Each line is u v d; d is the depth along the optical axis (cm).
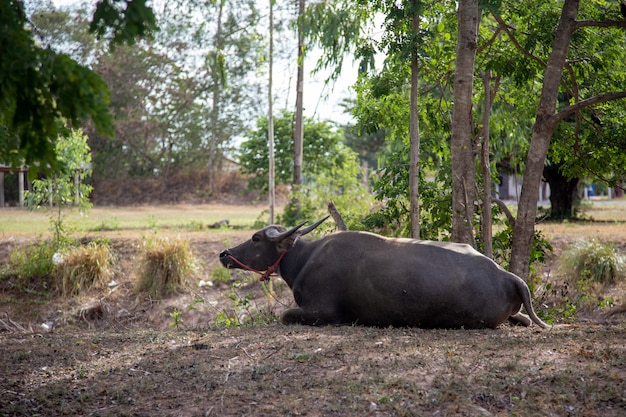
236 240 1825
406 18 1093
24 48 390
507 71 1084
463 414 475
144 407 509
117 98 5050
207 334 764
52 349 697
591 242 1462
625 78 1112
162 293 1530
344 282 802
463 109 940
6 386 563
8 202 4369
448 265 765
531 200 945
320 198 1933
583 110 1135
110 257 1661
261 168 2973
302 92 2348
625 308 1181
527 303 762
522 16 1098
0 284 1595
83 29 3612
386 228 1266
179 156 5706
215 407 502
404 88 1265
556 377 532
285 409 491
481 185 1170
